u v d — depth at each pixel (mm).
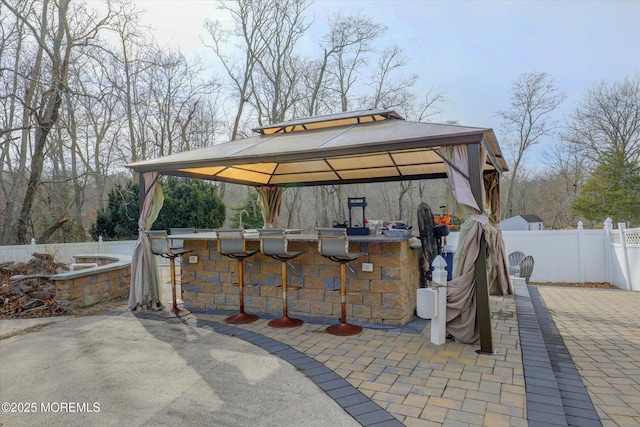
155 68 17156
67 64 13078
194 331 5051
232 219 18094
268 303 5883
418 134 4477
